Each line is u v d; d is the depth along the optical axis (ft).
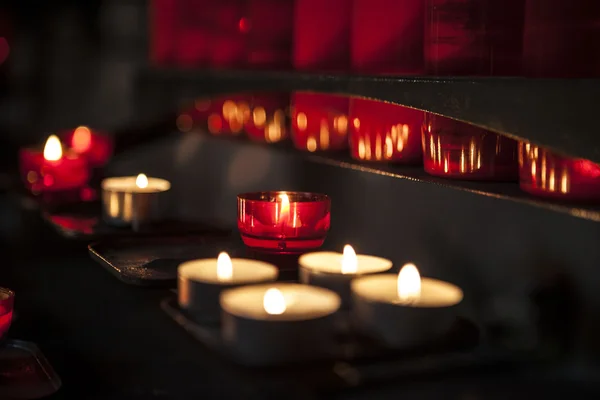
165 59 2.51
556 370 1.47
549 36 1.32
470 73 1.45
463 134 1.45
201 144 2.48
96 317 1.86
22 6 3.52
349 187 1.94
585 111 1.26
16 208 2.55
